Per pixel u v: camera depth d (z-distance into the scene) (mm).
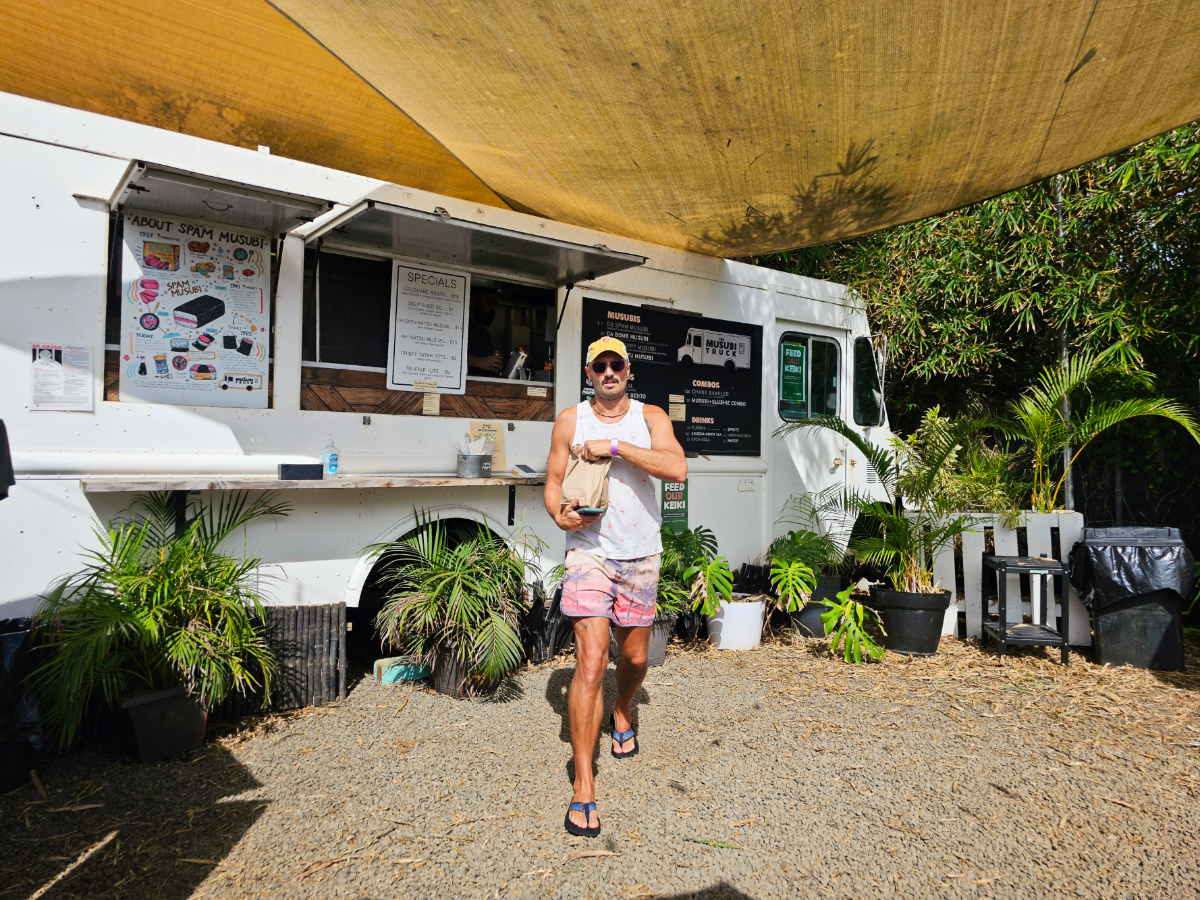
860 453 6609
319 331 3959
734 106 3693
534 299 4832
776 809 2854
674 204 4773
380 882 2322
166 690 3123
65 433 3246
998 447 7273
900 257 7141
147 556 3330
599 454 2764
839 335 6535
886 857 2539
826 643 5289
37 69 3949
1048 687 4430
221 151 3600
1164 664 4793
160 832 2568
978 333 7281
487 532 4316
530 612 4488
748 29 3105
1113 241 6312
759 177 4418
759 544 5863
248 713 3592
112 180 3330
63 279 3225
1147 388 6266
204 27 3783
